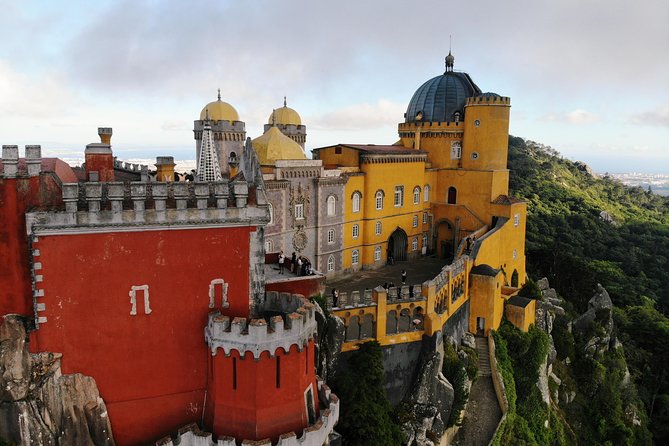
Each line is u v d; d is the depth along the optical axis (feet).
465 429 152.15
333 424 96.73
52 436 83.76
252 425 86.89
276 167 181.57
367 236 217.36
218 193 90.22
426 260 238.89
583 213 415.44
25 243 82.38
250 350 86.02
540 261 302.04
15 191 81.41
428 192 244.22
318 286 127.34
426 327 149.07
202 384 92.68
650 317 292.40
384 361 141.59
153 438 90.58
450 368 154.61
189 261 89.76
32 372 82.94
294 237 189.47
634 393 232.32
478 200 234.17
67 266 83.05
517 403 178.19
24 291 83.20
